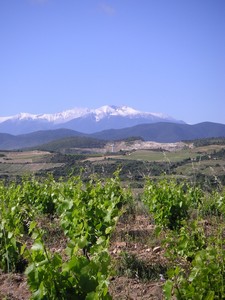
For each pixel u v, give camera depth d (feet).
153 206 28.99
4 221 21.30
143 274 18.99
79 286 13.82
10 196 34.47
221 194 33.30
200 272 13.74
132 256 20.70
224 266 14.02
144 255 21.94
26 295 17.85
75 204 22.26
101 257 13.75
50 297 13.89
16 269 21.16
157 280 18.37
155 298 16.63
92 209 23.86
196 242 17.87
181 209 28.76
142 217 33.01
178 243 18.28
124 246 23.89
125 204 35.27
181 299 13.62
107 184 36.09
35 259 14.37
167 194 29.14
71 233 21.33
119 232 27.14
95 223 21.33
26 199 35.17
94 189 30.04
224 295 13.51
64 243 25.52
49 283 13.88
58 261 14.30
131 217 32.71
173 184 34.86
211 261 14.02
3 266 21.15
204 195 34.60
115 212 21.34
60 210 28.14
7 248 20.70
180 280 14.03
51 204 34.96
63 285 13.96
